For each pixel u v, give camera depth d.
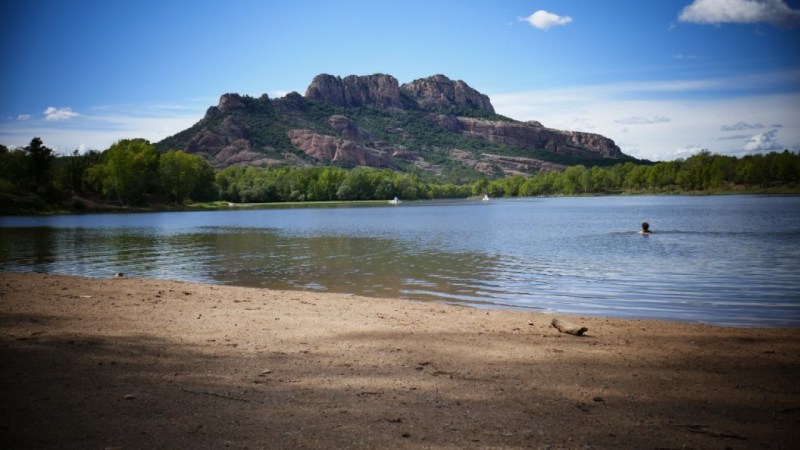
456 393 7.36
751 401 7.18
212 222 79.12
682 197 181.62
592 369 8.73
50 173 121.00
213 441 5.53
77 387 7.25
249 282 21.66
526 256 29.94
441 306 15.31
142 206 133.88
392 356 9.40
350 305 15.10
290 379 7.88
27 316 12.06
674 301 16.81
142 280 19.38
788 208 85.19
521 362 9.13
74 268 26.66
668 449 5.54
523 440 5.73
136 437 5.60
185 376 7.91
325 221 77.81
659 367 8.91
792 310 15.22
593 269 24.30
